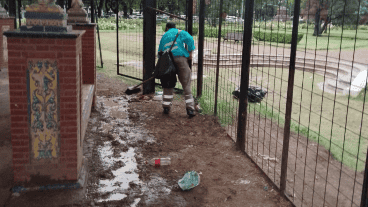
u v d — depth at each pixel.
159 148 4.91
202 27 7.20
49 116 3.33
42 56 3.16
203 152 4.82
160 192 3.65
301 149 4.93
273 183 3.82
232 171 4.22
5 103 6.36
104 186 3.70
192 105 6.36
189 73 6.37
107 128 5.64
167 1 8.34
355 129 5.98
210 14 6.77
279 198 3.57
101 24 26.52
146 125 5.88
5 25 9.54
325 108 7.49
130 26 25.66
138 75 10.32
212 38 7.18
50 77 3.24
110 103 7.22
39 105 3.28
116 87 8.68
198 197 3.58
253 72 11.84
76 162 3.50
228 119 6.21
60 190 3.47
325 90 9.47
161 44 6.43
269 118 6.45
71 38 3.15
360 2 3.49
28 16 3.10
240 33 6.06
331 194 3.62
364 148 4.99
